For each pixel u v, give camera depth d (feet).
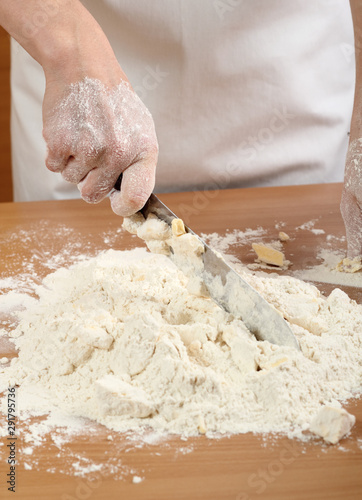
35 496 2.33
